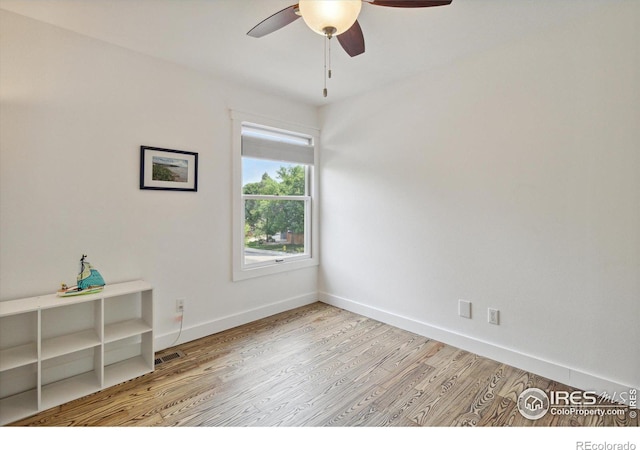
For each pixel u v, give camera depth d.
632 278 1.82
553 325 2.11
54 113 2.05
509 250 2.29
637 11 1.75
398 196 2.98
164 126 2.53
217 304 2.92
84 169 2.18
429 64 2.59
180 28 2.08
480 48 2.33
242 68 2.67
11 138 1.92
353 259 3.42
